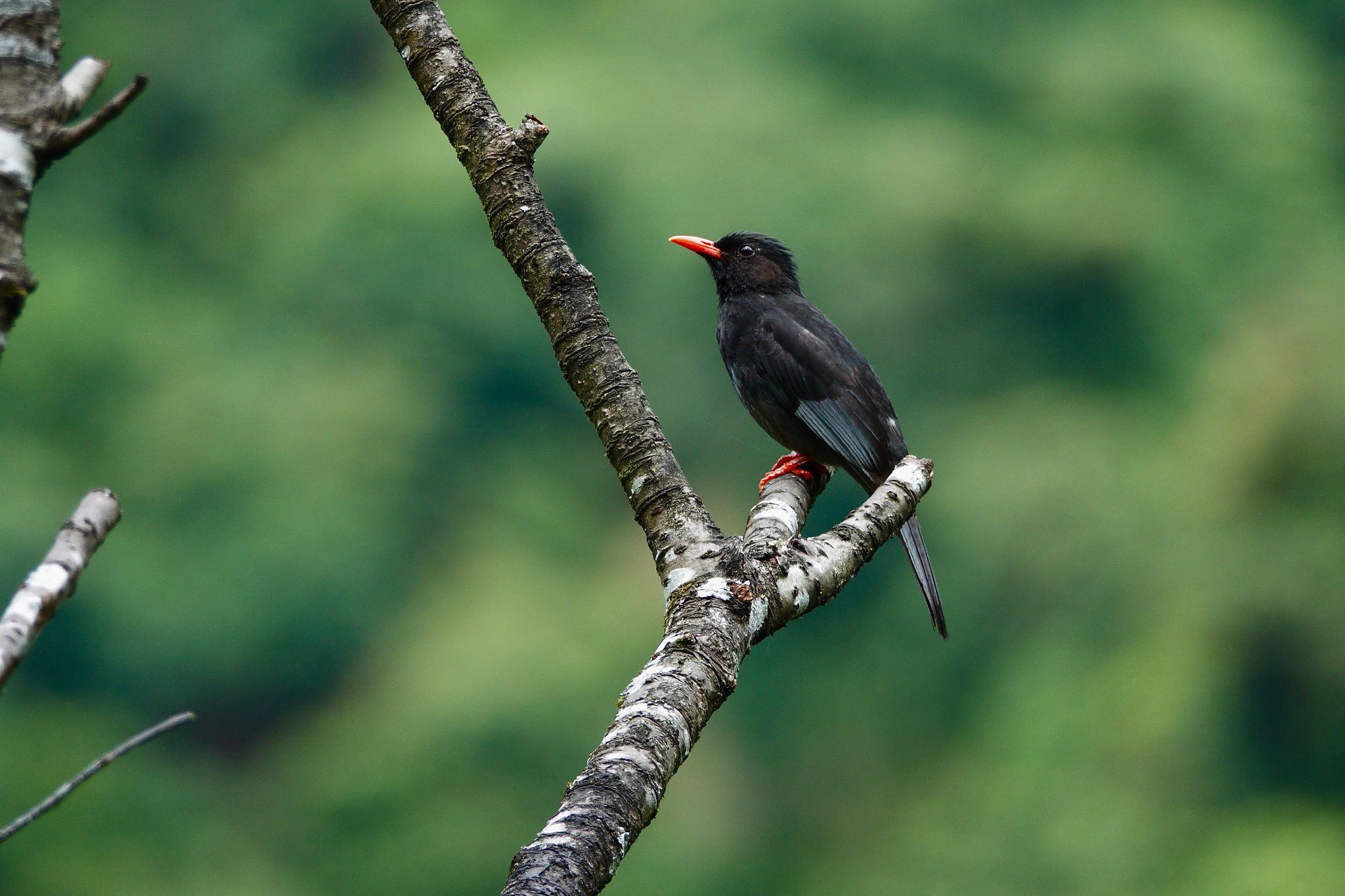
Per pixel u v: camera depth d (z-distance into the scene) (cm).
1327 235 3519
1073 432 3241
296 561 3134
